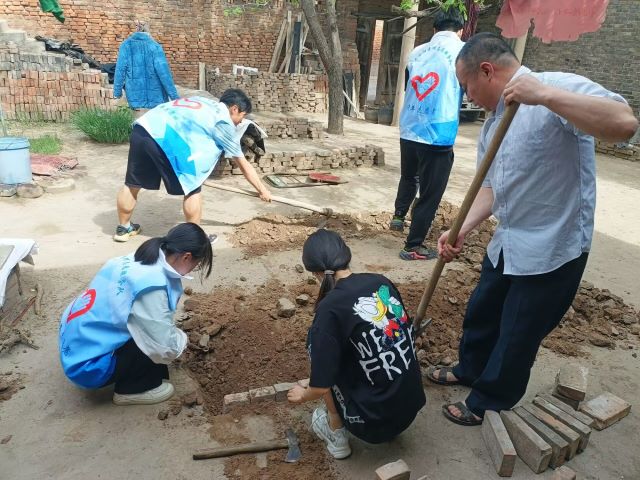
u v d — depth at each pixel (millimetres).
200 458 2441
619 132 1832
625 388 3174
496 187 2377
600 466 2553
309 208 5188
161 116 4301
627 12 10516
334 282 2338
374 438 2398
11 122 8750
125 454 2443
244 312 3656
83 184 6062
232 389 3045
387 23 14000
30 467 2340
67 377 2646
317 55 12641
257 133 6660
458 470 2477
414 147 4453
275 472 2400
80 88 9039
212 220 5254
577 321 3844
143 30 7656
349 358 2342
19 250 3480
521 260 2334
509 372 2518
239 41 13031
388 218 5668
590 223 2324
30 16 11141
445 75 4176
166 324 2586
